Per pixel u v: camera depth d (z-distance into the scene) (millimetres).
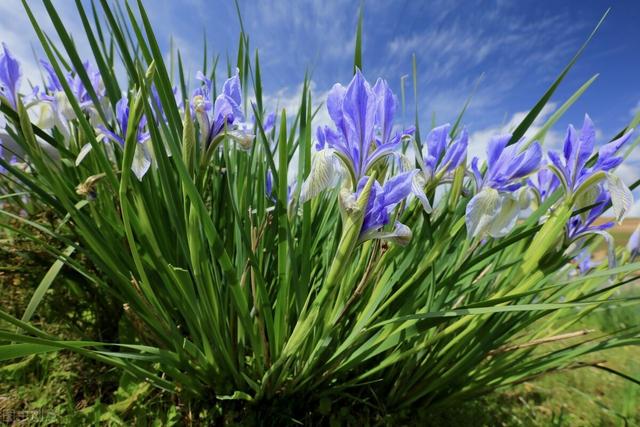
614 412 327
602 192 213
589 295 222
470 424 284
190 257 190
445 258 247
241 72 250
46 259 298
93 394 264
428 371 256
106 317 312
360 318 207
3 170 243
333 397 253
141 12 153
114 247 226
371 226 156
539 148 185
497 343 246
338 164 167
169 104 182
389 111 166
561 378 408
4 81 203
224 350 202
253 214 252
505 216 189
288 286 203
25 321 174
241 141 199
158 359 183
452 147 188
